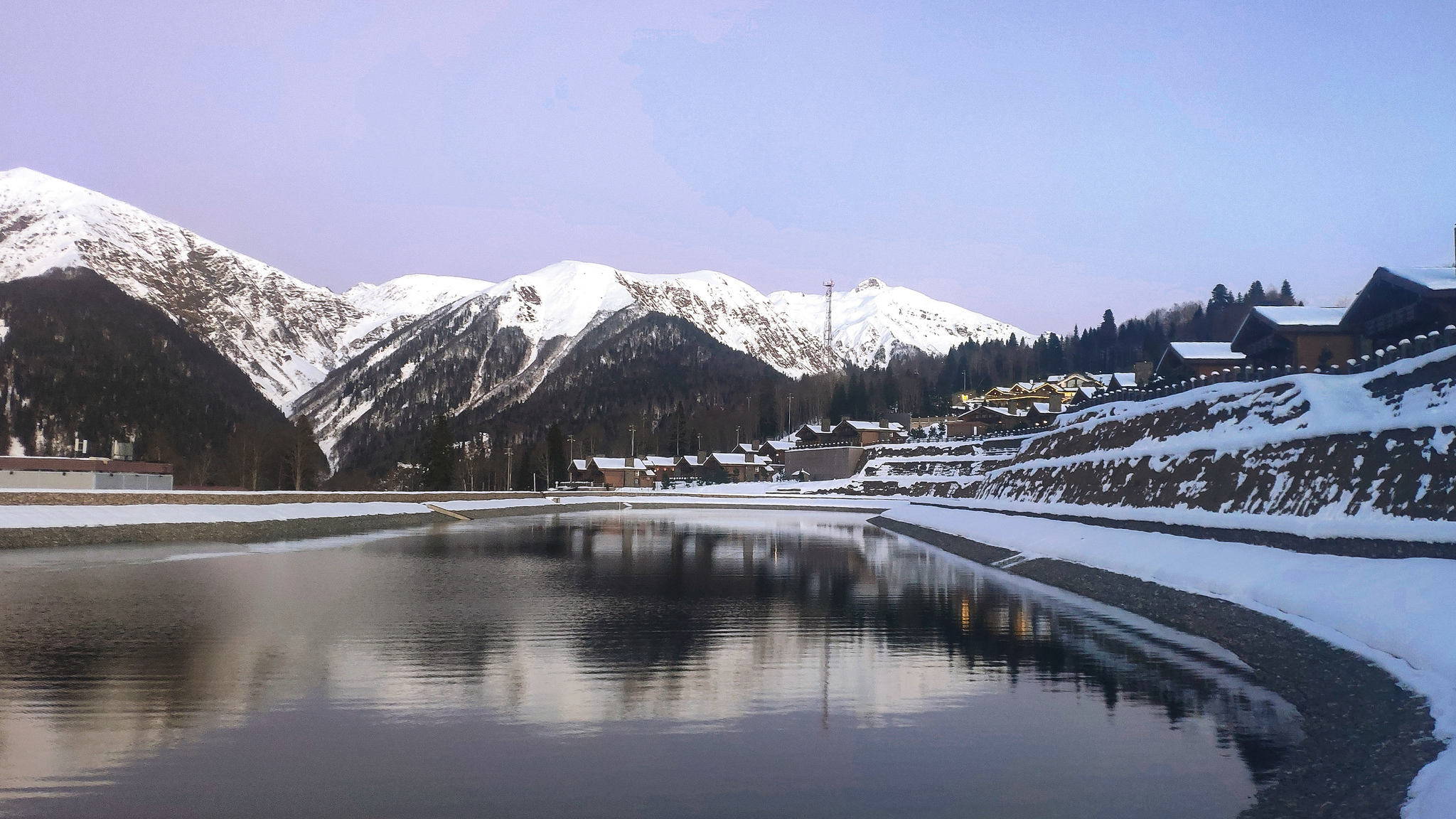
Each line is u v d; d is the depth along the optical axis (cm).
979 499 7444
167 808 1190
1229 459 3881
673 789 1283
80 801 1214
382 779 1307
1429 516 2562
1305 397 3606
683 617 2730
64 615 2634
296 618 2633
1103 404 6216
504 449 19925
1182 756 1434
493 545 5656
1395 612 2008
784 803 1234
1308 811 1188
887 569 4178
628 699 1756
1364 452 3039
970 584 3584
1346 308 5691
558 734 1526
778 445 16725
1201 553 3219
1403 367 3250
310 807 1200
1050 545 4334
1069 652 2222
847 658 2145
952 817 1190
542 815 1184
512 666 2022
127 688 1784
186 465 15038
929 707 1722
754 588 3441
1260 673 1994
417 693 1773
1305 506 3169
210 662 2027
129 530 5422
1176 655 2191
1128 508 4484
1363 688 1709
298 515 7125
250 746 1445
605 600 3081
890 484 11600
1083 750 1466
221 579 3541
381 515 8194
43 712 1616
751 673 1980
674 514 10138
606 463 17362
